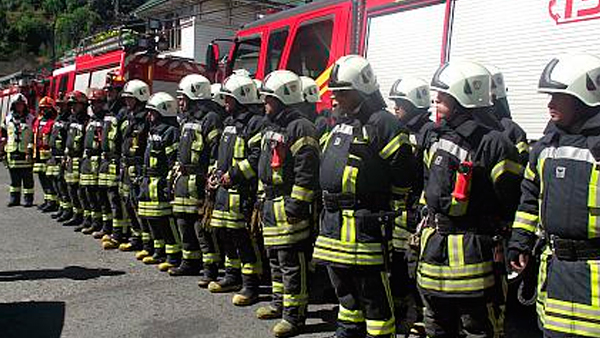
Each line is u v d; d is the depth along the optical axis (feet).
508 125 12.47
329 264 11.18
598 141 7.95
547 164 8.48
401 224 13.46
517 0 13.55
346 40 18.44
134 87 21.53
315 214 13.84
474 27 14.51
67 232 26.89
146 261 21.08
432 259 9.88
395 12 16.92
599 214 7.91
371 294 11.03
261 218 14.39
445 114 9.83
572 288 8.14
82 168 25.40
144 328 14.65
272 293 16.33
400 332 14.26
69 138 27.02
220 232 16.78
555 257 8.46
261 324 14.90
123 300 16.89
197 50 61.93
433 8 15.69
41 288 18.10
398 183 11.02
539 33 13.03
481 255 9.57
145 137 20.95
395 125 10.90
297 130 13.25
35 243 24.58
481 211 9.70
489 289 9.55
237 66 25.46
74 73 39.04
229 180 15.61
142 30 38.93
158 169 19.63
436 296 9.85
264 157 13.97
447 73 9.81
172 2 68.03
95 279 19.08
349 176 10.88
